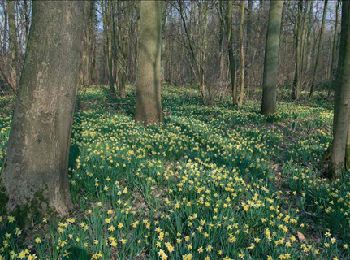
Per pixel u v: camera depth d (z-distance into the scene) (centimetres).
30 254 366
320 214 535
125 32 2538
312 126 1199
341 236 475
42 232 423
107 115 1195
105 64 3462
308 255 407
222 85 1742
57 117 432
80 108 1395
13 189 424
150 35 1067
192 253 391
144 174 607
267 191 554
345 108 652
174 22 2855
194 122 1156
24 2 1312
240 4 1708
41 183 433
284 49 2634
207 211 485
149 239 423
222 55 1714
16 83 1262
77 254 375
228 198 495
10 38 1272
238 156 760
